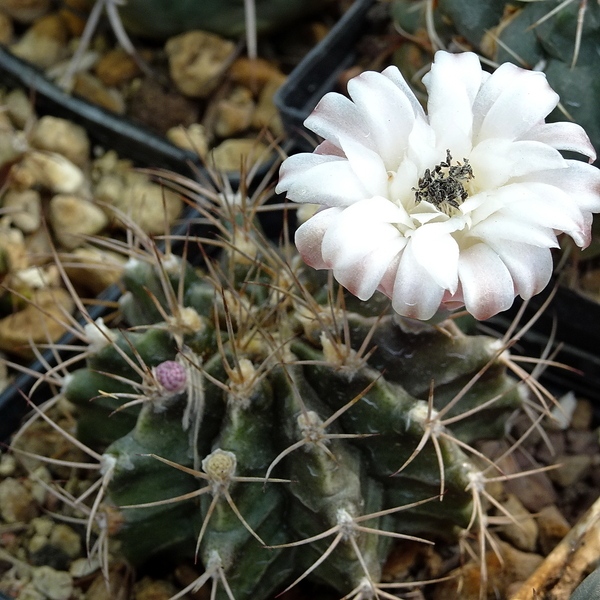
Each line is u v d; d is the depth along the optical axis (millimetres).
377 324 178
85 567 219
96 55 305
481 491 184
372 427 181
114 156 288
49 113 289
